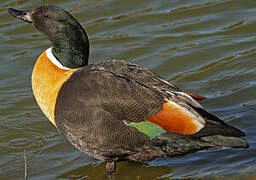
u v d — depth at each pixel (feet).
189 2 60.44
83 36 38.63
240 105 44.93
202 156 38.42
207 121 33.24
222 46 53.01
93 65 36.27
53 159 39.37
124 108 33.83
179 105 33.37
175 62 51.49
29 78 49.90
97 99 34.17
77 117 34.53
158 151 34.94
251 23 56.08
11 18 58.29
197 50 52.70
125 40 55.01
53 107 35.73
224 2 59.67
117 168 37.99
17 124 43.73
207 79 49.11
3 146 41.06
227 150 38.73
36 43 54.95
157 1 60.85
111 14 59.16
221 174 35.76
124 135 34.19
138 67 35.81
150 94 33.78
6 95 47.65
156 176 36.70
